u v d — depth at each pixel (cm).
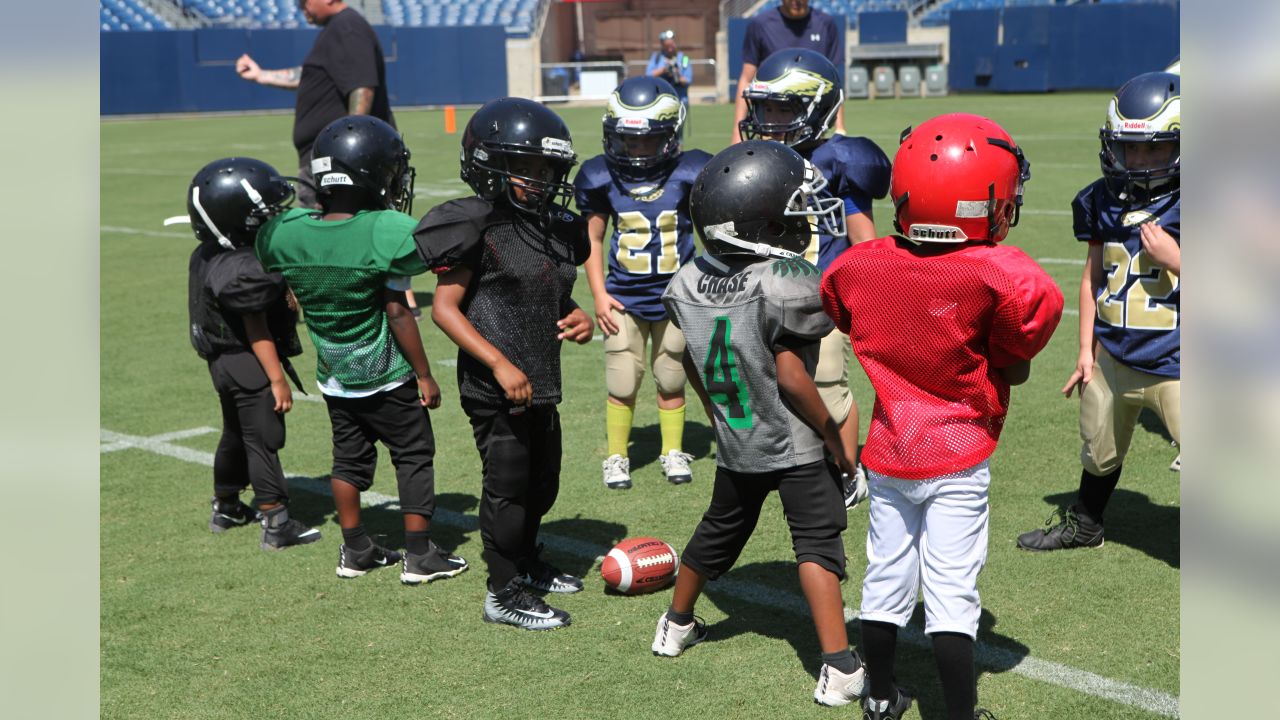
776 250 457
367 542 612
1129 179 537
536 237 532
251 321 617
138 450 841
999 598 551
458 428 874
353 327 570
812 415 454
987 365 417
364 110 1162
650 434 859
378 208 588
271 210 627
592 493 726
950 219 404
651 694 475
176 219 644
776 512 678
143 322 1280
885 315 417
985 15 4409
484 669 502
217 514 679
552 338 542
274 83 1264
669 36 3241
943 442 418
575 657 509
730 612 551
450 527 679
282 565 626
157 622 557
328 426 892
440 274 526
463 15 5250
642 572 569
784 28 1096
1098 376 577
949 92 4534
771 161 457
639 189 716
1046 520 644
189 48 4425
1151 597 546
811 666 495
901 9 5325
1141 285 543
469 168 525
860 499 686
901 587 436
